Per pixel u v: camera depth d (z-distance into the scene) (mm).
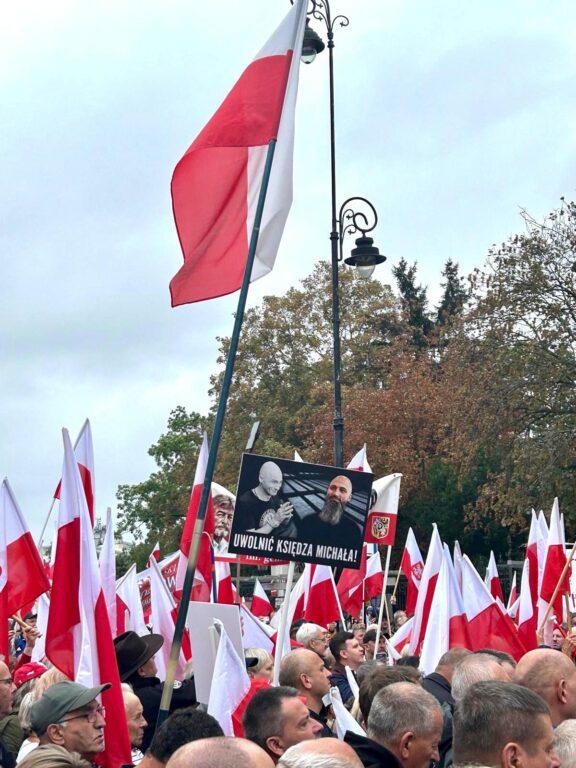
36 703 5719
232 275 8438
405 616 16781
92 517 9258
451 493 46562
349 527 8430
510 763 4180
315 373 57094
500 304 35875
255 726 5438
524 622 13094
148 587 14148
